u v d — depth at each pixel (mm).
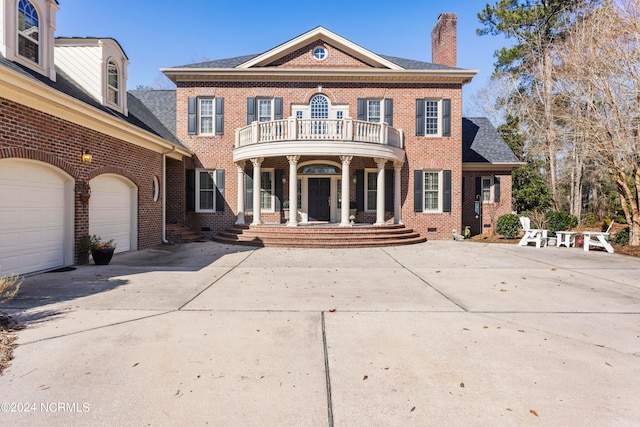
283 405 3057
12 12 7863
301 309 5789
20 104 7492
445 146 17281
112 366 3709
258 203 15492
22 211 7977
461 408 3033
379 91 17172
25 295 6445
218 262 10375
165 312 5543
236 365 3771
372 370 3697
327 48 17422
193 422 2807
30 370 3598
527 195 21219
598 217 26844
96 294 6574
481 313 5664
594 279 8297
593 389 3354
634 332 4859
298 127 14789
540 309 5898
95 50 11195
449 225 17344
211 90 17031
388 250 13281
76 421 2803
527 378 3553
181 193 16828
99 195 10719
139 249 12875
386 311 5723
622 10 13508
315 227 14586
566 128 19281
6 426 2723
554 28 25703
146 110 17391
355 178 17484
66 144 8914
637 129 13445
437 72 16672
